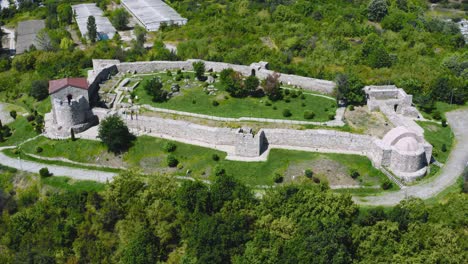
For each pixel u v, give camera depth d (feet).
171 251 276.41
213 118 361.51
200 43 510.17
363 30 522.06
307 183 300.20
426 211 269.23
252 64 429.38
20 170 345.10
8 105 446.19
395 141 312.29
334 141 330.13
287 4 612.70
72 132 359.46
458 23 632.38
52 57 509.35
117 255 272.31
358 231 252.42
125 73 444.55
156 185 291.58
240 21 564.30
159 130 356.18
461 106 406.62
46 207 300.20
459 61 467.52
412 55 476.95
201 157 331.57
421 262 237.66
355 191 300.20
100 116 371.97
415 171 309.42
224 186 285.23
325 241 244.01
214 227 259.19
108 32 602.03
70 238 284.20
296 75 413.18
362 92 373.20
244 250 256.52
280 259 247.29
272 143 339.36
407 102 375.86
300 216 264.93
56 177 332.80
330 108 372.38
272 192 280.31
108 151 347.77
